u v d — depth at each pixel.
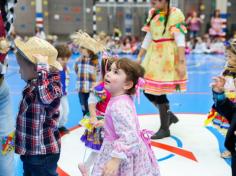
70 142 4.72
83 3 21.09
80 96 5.23
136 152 2.50
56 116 2.85
